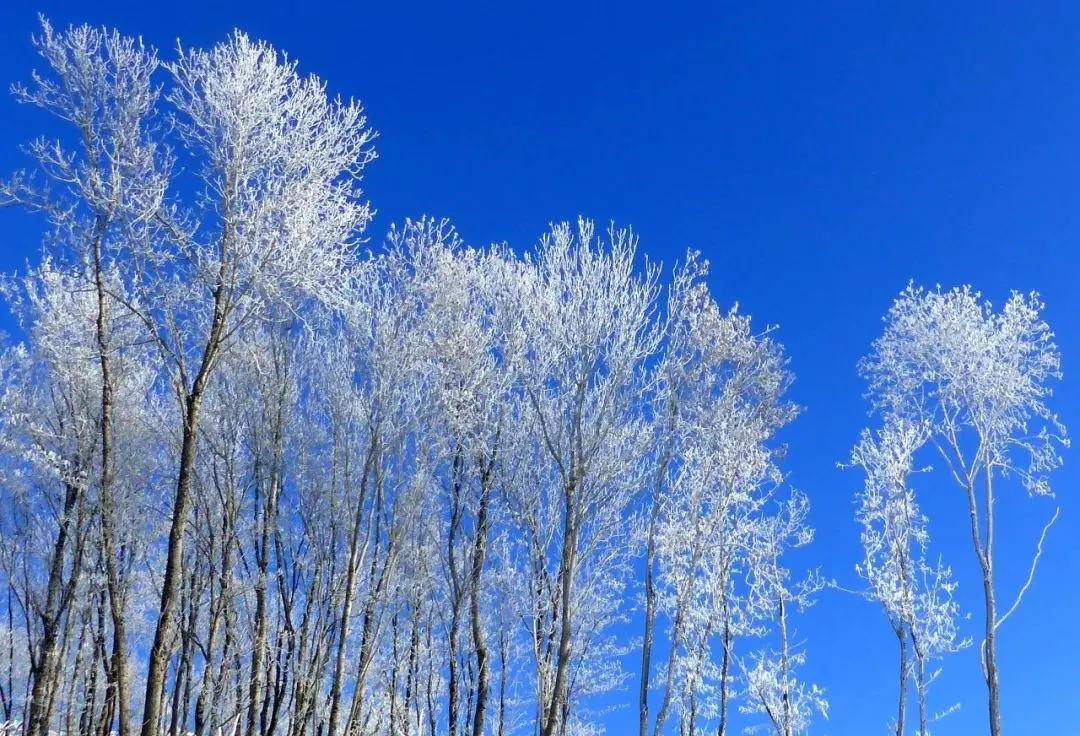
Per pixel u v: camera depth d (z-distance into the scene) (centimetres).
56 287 1439
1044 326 1544
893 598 1502
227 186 1173
